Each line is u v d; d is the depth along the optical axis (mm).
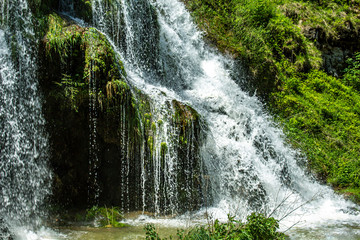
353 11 14227
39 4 6645
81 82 6227
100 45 6469
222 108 8938
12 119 5930
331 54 13164
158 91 7387
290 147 9273
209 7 12086
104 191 6766
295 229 6168
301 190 8312
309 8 13836
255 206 7430
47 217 6152
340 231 6094
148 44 9117
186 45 10367
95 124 6340
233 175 7699
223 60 10797
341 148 9953
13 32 6094
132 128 6516
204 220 6473
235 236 4273
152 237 4602
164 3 10672
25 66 6117
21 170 6012
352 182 8773
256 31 11555
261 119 9398
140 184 6699
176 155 6898
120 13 8422
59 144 6438
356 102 11828
